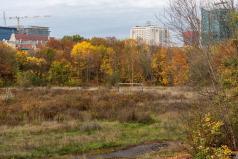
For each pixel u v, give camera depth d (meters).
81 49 79.88
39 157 15.95
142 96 37.12
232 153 11.36
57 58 79.38
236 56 12.72
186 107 16.42
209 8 12.98
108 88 49.75
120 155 16.48
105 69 78.25
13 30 169.12
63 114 25.64
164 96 37.78
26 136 19.66
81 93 39.16
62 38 104.62
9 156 15.65
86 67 78.06
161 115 26.66
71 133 20.75
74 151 17.14
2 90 43.16
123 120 24.92
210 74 12.90
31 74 59.44
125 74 75.06
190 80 13.36
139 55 74.31
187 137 12.23
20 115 25.05
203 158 10.95
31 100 31.48
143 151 16.95
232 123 12.52
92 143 18.39
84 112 27.06
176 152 14.55
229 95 12.70
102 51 80.62
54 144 17.89
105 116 26.00
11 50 73.38
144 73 72.75
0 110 26.17
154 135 20.25
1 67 69.88
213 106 12.78
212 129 11.50
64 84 69.88
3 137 19.25
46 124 22.61
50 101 30.38
